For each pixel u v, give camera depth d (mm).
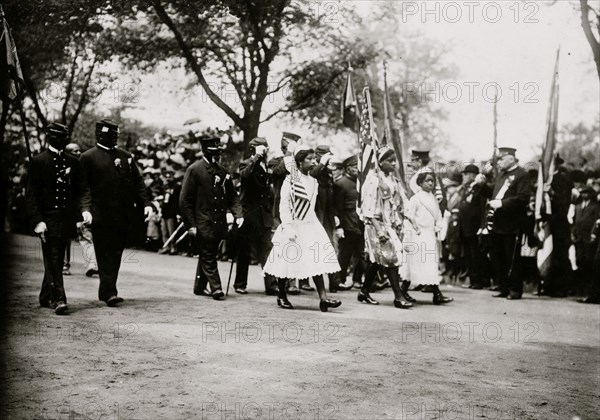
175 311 8742
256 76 19203
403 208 10805
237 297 10531
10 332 7047
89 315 8172
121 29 19875
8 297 9297
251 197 11070
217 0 17469
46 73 24109
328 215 12164
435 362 6723
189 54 18562
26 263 13484
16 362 5934
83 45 20094
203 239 10219
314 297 11117
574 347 7836
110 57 20766
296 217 9352
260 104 18984
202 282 10492
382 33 24953
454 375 6277
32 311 8289
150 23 19453
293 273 9305
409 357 6859
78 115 26422
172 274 13211
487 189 13539
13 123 23531
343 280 12734
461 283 14609
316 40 20594
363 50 21516
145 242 9211
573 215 13078
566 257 12695
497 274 12344
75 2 16656
